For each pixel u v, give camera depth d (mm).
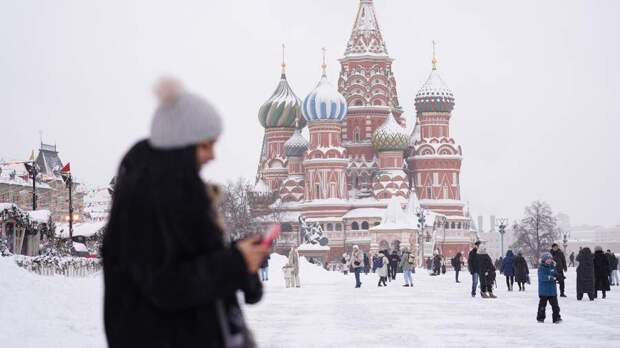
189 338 3922
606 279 35594
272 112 161000
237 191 119625
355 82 157875
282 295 38531
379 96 157375
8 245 40281
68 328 17203
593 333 20281
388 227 132500
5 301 19000
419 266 113938
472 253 37344
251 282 4086
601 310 28016
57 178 97750
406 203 149375
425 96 154750
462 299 35531
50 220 47531
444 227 150250
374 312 27438
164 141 4020
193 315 3945
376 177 152125
